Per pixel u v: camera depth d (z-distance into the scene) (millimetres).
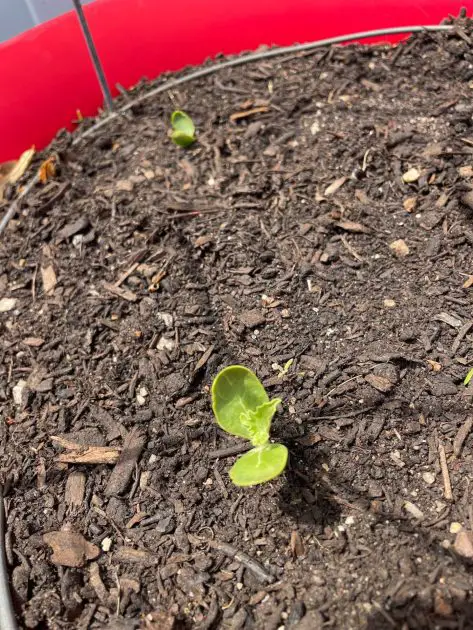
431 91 318
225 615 189
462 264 253
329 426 221
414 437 214
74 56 354
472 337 232
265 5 366
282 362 238
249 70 357
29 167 342
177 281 269
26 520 217
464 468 205
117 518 214
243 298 258
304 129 315
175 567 200
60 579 203
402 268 257
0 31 375
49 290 280
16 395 252
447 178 278
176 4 361
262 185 291
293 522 203
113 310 266
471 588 179
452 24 343
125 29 360
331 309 249
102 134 345
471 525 192
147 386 243
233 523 207
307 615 182
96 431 235
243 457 194
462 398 219
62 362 257
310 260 264
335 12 365
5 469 231
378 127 305
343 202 280
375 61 341
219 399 198
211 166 309
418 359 229
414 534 193
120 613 193
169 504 214
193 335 252
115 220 296
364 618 178
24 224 309
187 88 358
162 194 300
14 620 192
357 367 232
